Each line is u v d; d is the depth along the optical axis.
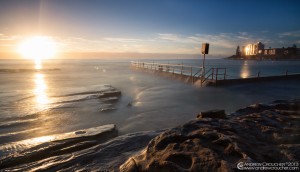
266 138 3.12
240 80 15.41
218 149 2.67
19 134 5.79
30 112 8.03
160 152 2.82
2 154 4.04
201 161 2.38
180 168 2.34
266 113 4.52
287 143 2.97
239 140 2.85
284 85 14.94
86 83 17.91
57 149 4.29
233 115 5.17
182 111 8.16
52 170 3.21
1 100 10.27
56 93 12.30
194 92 12.28
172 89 13.73
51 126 6.51
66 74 28.33
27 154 3.93
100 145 4.02
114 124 6.29
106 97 11.10
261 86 14.30
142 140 4.22
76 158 3.50
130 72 31.52
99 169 3.04
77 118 7.34
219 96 10.93
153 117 7.39
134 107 8.88
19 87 15.14
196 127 3.49
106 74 27.88
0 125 6.53
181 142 3.02
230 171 2.11
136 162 2.78
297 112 4.41
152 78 21.44
